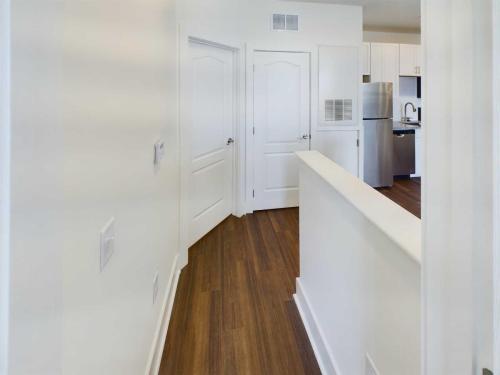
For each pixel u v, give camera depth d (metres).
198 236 3.44
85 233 0.85
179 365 1.79
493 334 0.44
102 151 0.99
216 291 2.50
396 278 1.00
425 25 0.55
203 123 3.40
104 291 1.00
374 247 1.15
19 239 0.54
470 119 0.46
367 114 5.29
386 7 4.70
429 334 0.57
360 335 1.29
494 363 0.44
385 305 1.08
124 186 1.23
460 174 0.48
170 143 2.37
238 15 3.84
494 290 0.43
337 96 4.65
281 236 3.58
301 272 2.26
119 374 1.16
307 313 2.06
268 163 4.49
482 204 0.44
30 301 0.58
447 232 0.51
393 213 1.14
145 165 1.58
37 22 0.60
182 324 2.12
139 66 1.46
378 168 5.44
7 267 0.51
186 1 2.79
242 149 4.18
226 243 3.39
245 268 2.86
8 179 0.51
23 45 0.55
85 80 0.86
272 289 2.52
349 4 4.49
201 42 3.20
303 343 1.94
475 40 0.44
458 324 0.50
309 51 4.44
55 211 0.68
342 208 1.45
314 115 4.58
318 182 1.80
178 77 2.68
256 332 2.04
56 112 0.69
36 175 0.60
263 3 4.18
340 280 1.50
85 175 0.86
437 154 0.53
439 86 0.52
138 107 1.43
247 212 4.37
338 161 4.79
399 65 5.92
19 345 0.54
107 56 1.04
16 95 0.52
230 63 3.90
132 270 1.34
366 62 5.75
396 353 1.02
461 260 0.49
